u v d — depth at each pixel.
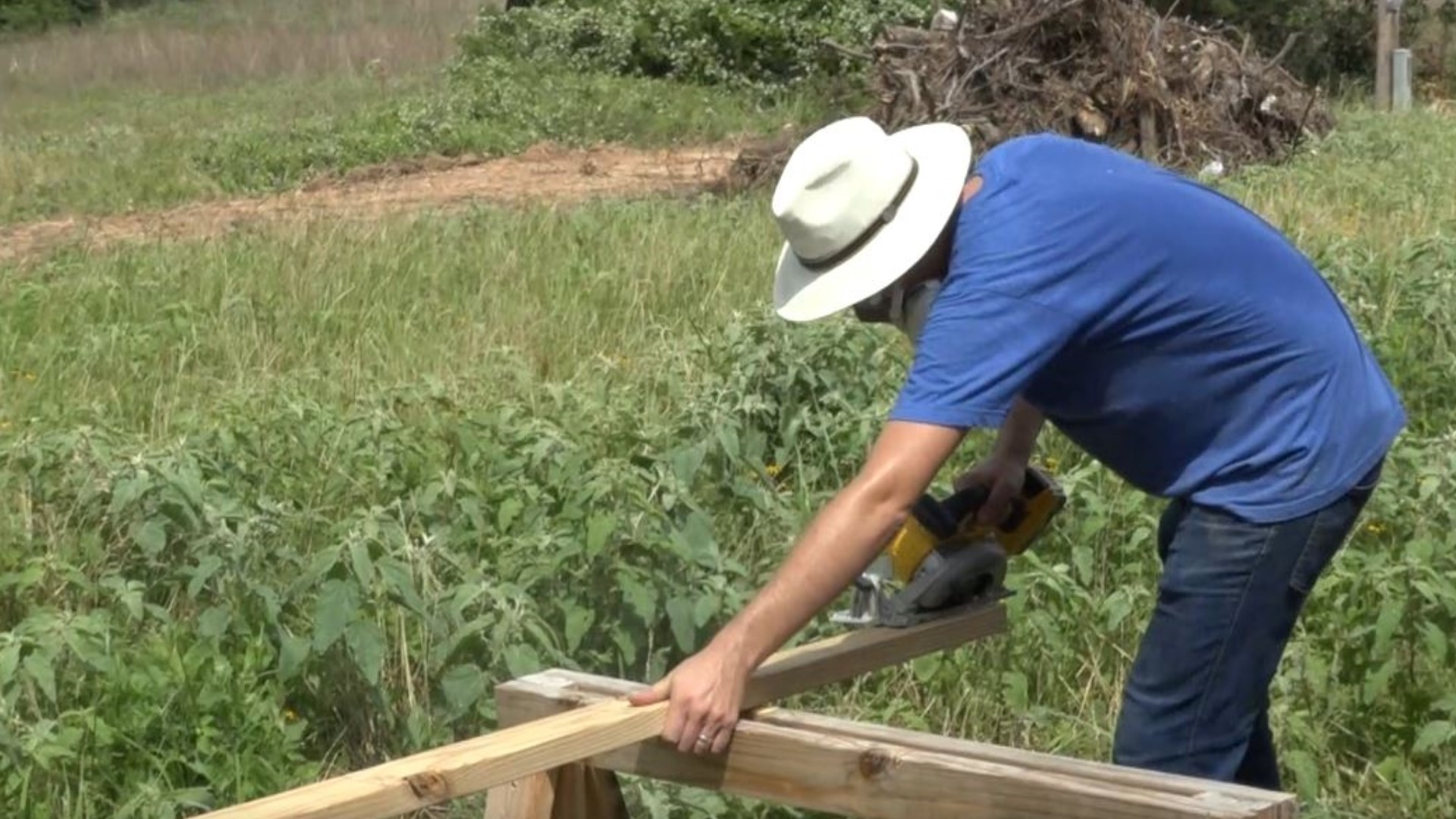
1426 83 23.58
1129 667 5.00
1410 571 4.69
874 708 4.90
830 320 7.05
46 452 5.98
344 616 4.63
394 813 2.91
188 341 8.92
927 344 3.20
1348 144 15.52
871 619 3.60
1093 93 15.02
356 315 9.44
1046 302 3.21
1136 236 3.32
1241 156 15.29
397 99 21.61
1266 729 3.82
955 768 3.08
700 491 5.91
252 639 4.93
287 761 4.65
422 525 5.48
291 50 28.25
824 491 6.37
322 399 7.77
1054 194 3.28
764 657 3.16
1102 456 3.62
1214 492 3.54
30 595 5.44
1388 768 4.57
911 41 15.55
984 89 15.12
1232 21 22.06
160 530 5.20
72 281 10.77
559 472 5.54
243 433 6.37
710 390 6.72
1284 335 3.46
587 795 3.47
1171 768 3.64
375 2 35.25
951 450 3.15
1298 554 3.53
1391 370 7.12
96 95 26.03
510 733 3.12
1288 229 10.48
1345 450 3.53
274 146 18.38
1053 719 4.88
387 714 4.76
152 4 37.91
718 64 21.34
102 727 4.47
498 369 7.86
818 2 21.36
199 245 11.82
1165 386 3.45
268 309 9.48
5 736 4.32
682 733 3.17
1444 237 8.78
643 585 4.79
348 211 14.66
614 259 10.52
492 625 4.66
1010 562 5.34
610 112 19.61
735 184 15.17
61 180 17.06
